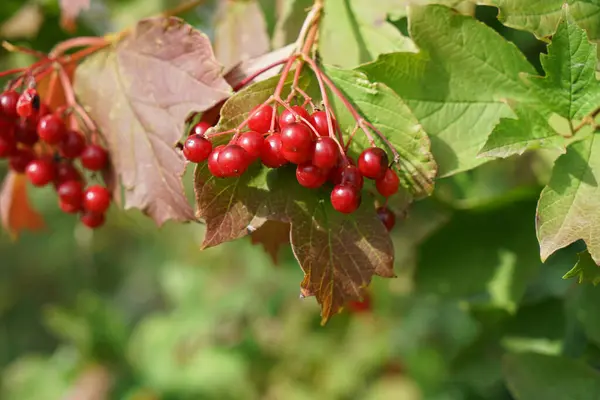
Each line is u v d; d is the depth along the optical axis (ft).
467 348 2.02
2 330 6.43
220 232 1.61
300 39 1.67
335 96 1.65
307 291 1.62
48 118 1.75
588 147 1.64
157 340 3.18
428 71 1.69
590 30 1.67
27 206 2.02
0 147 1.77
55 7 2.19
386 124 1.64
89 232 2.85
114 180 1.78
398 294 3.15
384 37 1.76
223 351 3.21
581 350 1.86
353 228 1.64
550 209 1.62
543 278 2.01
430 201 2.03
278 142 1.58
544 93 1.65
